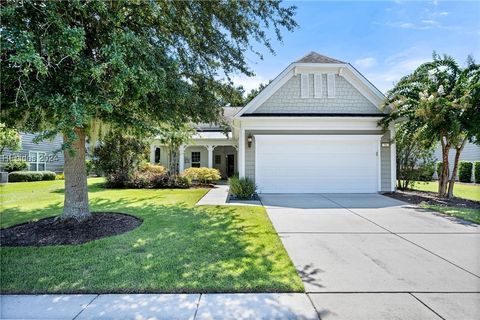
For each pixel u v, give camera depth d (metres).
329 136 11.68
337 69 11.94
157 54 5.20
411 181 12.66
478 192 12.16
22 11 3.77
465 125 8.52
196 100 6.18
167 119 6.20
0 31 3.42
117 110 5.23
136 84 4.49
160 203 9.28
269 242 4.98
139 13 5.05
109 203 9.27
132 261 4.07
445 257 4.37
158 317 2.74
